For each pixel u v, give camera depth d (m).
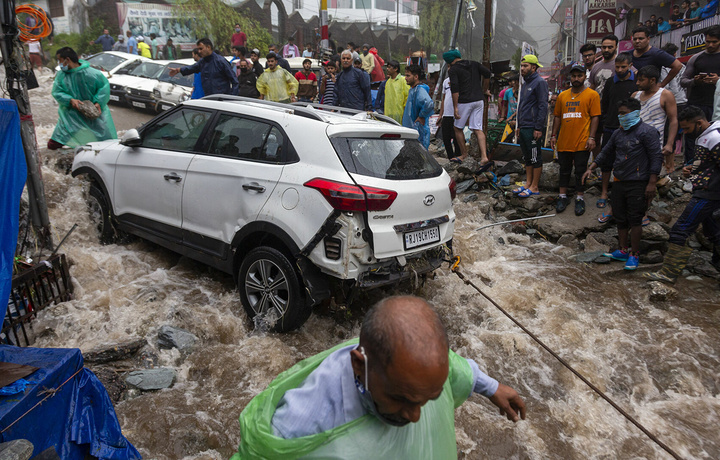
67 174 7.07
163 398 3.35
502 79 12.52
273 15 30.84
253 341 3.95
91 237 5.75
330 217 3.66
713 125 4.83
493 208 7.26
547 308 4.73
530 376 3.87
